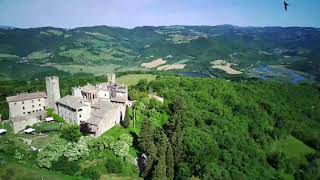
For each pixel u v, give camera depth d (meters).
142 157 118.31
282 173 144.88
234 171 124.62
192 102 165.12
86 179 104.44
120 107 141.62
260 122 169.88
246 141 148.88
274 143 166.75
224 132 142.75
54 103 150.75
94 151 115.69
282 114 186.88
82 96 152.88
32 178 100.56
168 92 177.88
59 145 112.50
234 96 183.75
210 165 119.19
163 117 149.12
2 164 105.88
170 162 109.94
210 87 194.12
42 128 134.25
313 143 173.62
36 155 113.19
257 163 139.38
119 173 110.25
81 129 128.12
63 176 104.81
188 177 112.81
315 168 146.75
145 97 163.38
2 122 144.12
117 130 132.75
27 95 149.50
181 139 120.75
